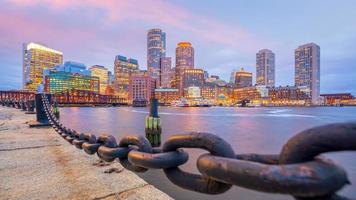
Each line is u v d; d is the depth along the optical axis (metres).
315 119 47.00
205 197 5.05
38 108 10.01
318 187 0.68
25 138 6.54
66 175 3.41
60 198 2.65
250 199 4.99
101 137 2.31
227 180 0.87
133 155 1.48
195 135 1.17
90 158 4.31
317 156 0.77
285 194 0.74
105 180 3.20
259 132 25.09
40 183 3.10
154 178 6.07
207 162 0.96
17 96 78.38
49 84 170.88
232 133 24.05
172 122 38.03
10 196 2.71
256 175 0.77
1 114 17.36
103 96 192.25
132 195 2.74
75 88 188.00
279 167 0.75
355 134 0.66
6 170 3.64
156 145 14.59
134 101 175.62
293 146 0.78
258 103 191.75
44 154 4.65
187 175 1.26
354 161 9.04
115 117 49.31
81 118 45.47
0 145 5.57
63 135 3.72
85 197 2.68
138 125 30.42
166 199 2.65
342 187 0.72
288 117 53.53
